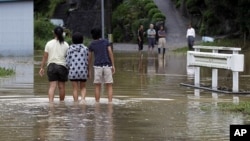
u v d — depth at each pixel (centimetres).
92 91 3125
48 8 11425
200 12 9481
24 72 4344
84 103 2519
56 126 1862
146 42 9638
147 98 2778
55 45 2598
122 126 1872
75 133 1744
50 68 2591
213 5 8375
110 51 2595
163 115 2125
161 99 2728
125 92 3081
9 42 6856
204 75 4188
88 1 11406
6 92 2992
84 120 1991
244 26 7781
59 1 11762
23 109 2280
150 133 1758
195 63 3369
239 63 3009
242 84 3516
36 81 3622
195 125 1902
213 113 2183
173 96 2889
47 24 9256
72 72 2583
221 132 1777
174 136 1712
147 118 2048
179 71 4534
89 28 11300
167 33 9481
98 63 2581
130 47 9081
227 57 3045
